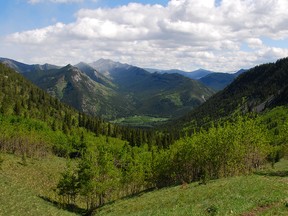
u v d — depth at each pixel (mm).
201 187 57312
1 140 147375
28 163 130500
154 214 40188
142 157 129250
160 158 98250
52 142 175625
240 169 80188
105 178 95438
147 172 104125
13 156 137625
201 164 87438
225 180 61688
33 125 197250
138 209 54406
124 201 75562
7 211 59375
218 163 83500
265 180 50625
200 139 88000
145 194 78000
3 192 73500
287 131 94750
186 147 89625
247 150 84062
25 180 103125
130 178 98812
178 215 33969
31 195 82000
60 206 82812
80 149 181625
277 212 26875
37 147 159750
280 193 34812
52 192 102125
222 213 29594
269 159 114000
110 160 99062
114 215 56031
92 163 93375
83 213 86125
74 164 154500
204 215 30688
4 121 174000
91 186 90312
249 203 31625
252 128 84375
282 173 69250
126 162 135750
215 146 83312
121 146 188000
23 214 60156
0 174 95250
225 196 39938
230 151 81125
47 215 64938
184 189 63094
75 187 93625
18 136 151625
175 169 95375
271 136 112500
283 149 101438
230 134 82750
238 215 28094
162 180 99688
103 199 100500
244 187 44344
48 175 121625
